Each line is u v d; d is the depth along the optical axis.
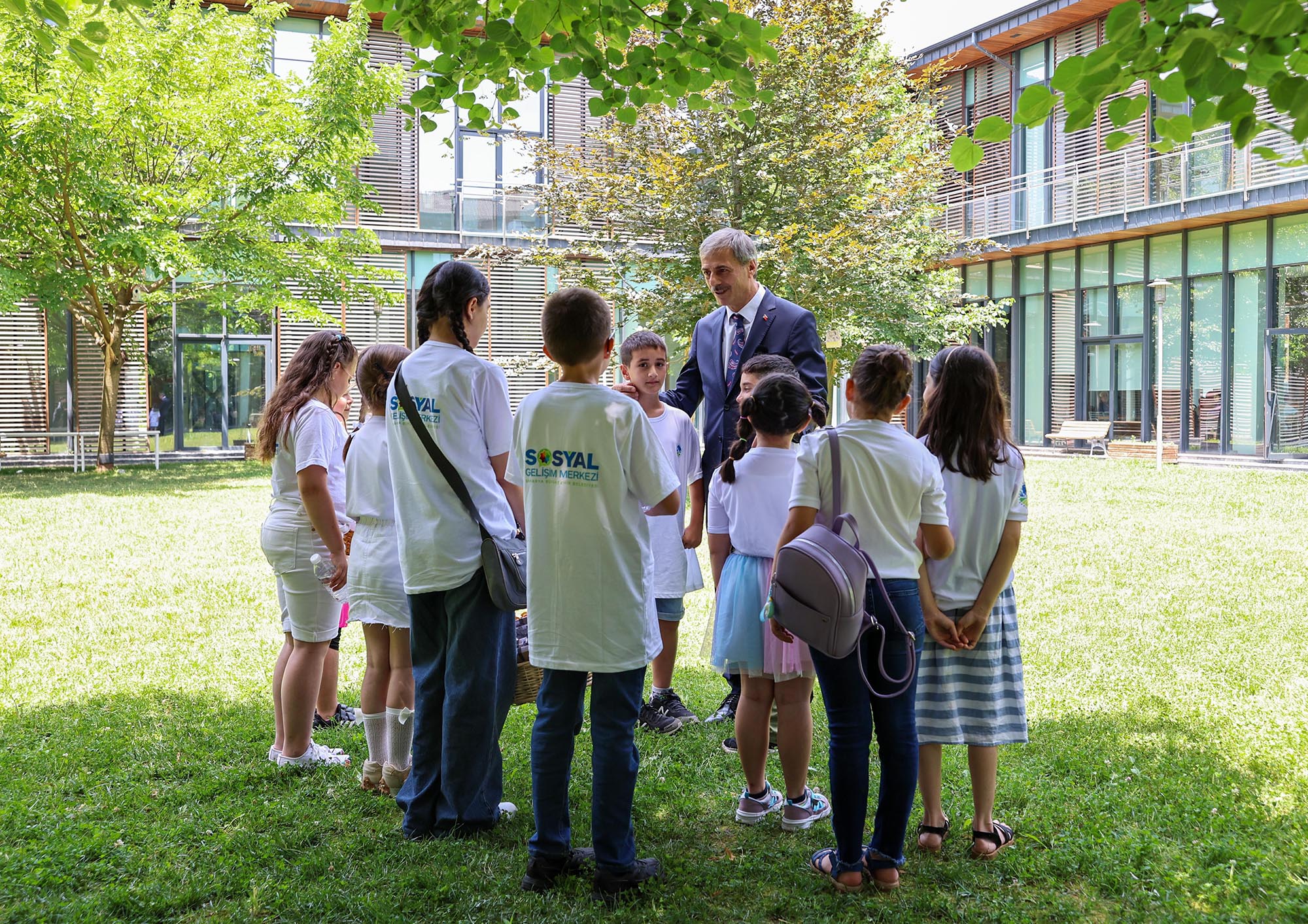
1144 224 21.88
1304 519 12.20
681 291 14.43
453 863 3.43
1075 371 24.67
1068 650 6.42
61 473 20.25
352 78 19.61
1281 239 20.30
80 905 3.09
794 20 13.98
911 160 15.47
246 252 19.39
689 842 3.68
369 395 4.06
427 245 25.38
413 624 3.73
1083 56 2.89
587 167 15.14
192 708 5.27
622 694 3.28
